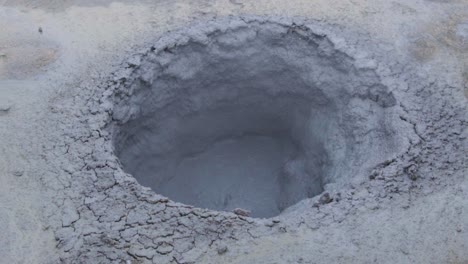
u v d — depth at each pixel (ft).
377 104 19.45
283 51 22.17
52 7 24.08
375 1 23.85
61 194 14.82
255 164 25.07
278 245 13.34
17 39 21.85
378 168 15.58
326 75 21.35
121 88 19.15
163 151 22.33
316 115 22.29
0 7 24.20
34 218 14.14
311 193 21.34
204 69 22.06
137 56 20.16
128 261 12.92
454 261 12.95
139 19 22.91
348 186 15.28
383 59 20.24
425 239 13.47
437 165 15.66
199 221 13.94
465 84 18.93
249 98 23.59
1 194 14.87
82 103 18.37
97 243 13.37
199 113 23.17
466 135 16.72
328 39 20.93
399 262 12.91
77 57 20.70
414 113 17.66
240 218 14.03
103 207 14.38
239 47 21.93
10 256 13.16
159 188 22.41
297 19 22.11
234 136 25.13
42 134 16.98
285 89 23.06
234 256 13.08
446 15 22.82
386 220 13.97
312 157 22.17
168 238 13.51
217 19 22.38
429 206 14.37
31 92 18.89
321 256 13.06
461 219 13.99
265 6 23.49
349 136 19.97
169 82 21.27
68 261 12.96
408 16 22.74
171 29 22.07
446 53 20.53
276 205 23.52
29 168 15.70
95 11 23.62
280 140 25.18
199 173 24.36
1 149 16.38
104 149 16.40
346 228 13.75
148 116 21.08
